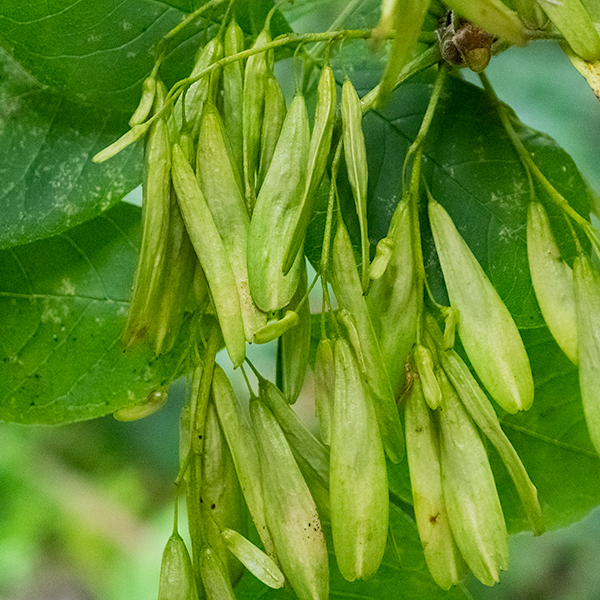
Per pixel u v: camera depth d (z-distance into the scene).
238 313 0.43
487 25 0.43
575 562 0.97
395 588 0.48
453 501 0.44
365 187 0.44
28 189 0.47
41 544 0.99
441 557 0.44
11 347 0.48
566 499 0.49
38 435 1.00
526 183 0.47
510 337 0.44
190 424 0.45
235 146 0.45
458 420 0.44
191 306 0.47
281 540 0.44
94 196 0.47
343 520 0.43
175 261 0.44
